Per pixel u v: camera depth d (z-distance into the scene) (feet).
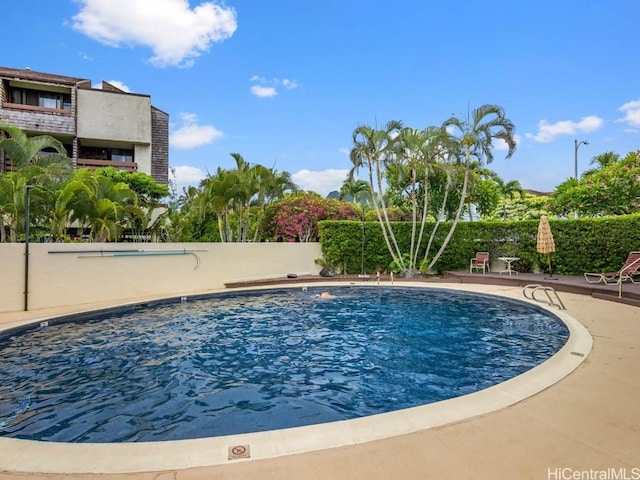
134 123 84.79
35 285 33.86
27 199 33.53
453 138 52.65
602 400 12.40
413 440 9.90
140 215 49.75
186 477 8.43
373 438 10.03
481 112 51.01
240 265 49.70
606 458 9.04
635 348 18.35
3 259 32.22
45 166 46.60
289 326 28.99
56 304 35.01
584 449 9.43
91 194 39.91
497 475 8.35
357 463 8.86
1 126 44.55
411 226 58.23
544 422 10.86
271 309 35.47
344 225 57.11
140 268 41.01
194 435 12.85
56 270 35.17
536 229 52.75
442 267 57.47
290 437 10.14
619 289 32.83
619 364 16.02
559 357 16.97
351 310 34.76
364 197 89.86
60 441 12.52
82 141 83.82
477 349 22.52
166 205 72.33
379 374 18.74
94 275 37.63
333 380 18.02
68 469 8.87
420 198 69.15
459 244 57.06
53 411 14.84
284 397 16.11
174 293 42.65
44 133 78.07
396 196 73.20
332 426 10.73
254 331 27.50
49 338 25.73
